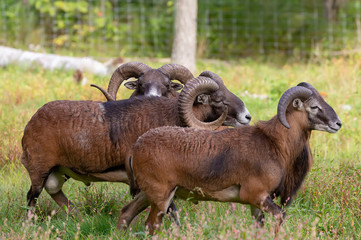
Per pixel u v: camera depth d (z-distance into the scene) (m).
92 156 18.34
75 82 36.72
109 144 18.28
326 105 16.92
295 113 16.92
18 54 43.31
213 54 53.81
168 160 16.27
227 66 46.00
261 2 58.34
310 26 55.69
